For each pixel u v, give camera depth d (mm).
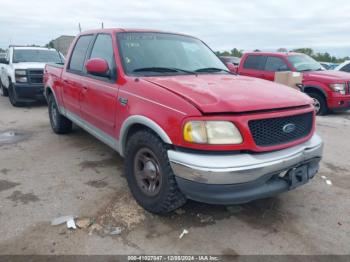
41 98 9414
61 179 4090
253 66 9828
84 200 3535
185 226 3068
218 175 2539
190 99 2746
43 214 3238
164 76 3570
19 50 10406
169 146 2848
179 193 2936
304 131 3150
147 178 3207
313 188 3955
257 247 2789
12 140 5793
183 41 4465
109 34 4148
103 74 3775
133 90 3303
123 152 3609
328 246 2822
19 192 3713
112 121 3719
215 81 3406
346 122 7918
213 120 2615
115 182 4012
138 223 3096
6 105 9812
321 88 8570
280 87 3447
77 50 5020
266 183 2783
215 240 2873
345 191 3895
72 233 2928
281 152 2832
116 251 2697
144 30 4285
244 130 2629
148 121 2977
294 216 3297
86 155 4984
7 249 2699
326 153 5332
